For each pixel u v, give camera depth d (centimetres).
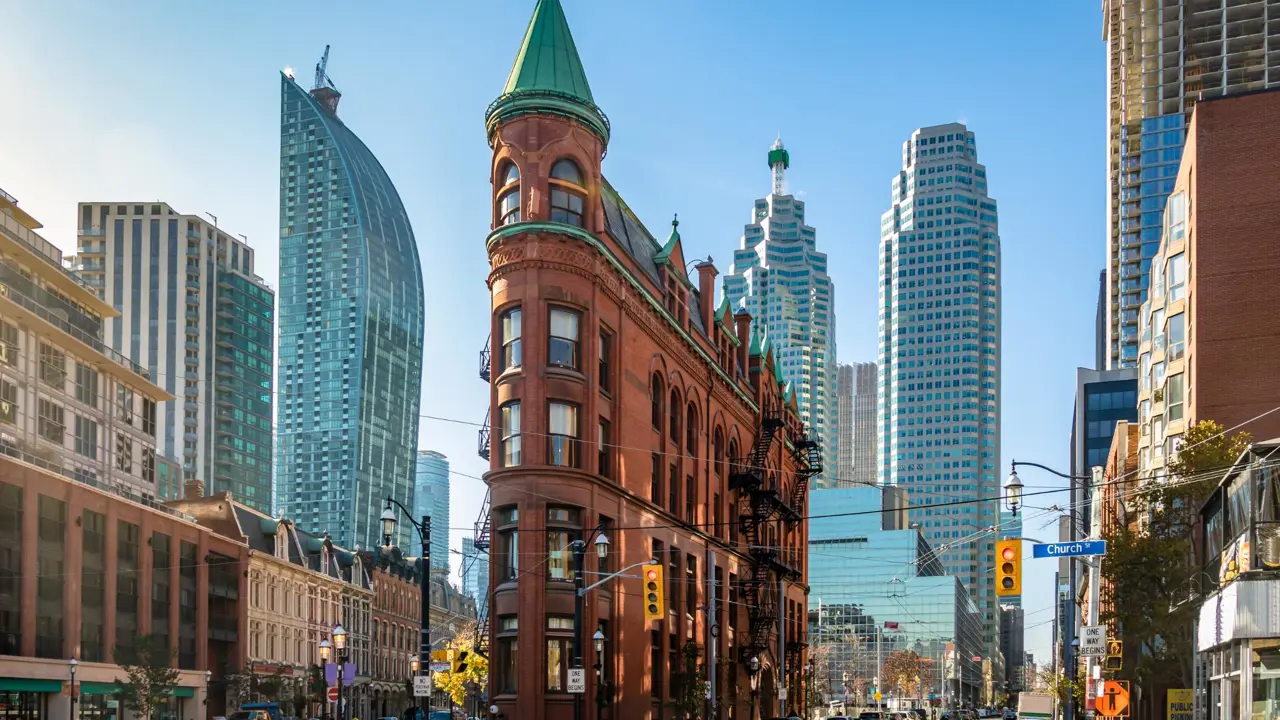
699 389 6619
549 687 4719
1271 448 3259
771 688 8050
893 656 17875
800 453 9288
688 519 6378
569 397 4962
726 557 7025
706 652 6406
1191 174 5991
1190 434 4447
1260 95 5794
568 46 5300
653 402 5938
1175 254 6272
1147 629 4206
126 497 7525
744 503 7488
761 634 7531
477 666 7975
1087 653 4281
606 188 5800
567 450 4938
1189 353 5984
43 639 6338
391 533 3803
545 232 4991
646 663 5469
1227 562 3531
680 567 6100
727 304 7575
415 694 3978
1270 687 3156
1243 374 5597
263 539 9600
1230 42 18088
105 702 6869
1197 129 5884
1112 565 4238
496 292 5088
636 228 6191
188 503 9131
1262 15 18062
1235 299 5675
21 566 6166
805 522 9631
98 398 8131
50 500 6500
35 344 7250
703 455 6631
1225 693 3547
